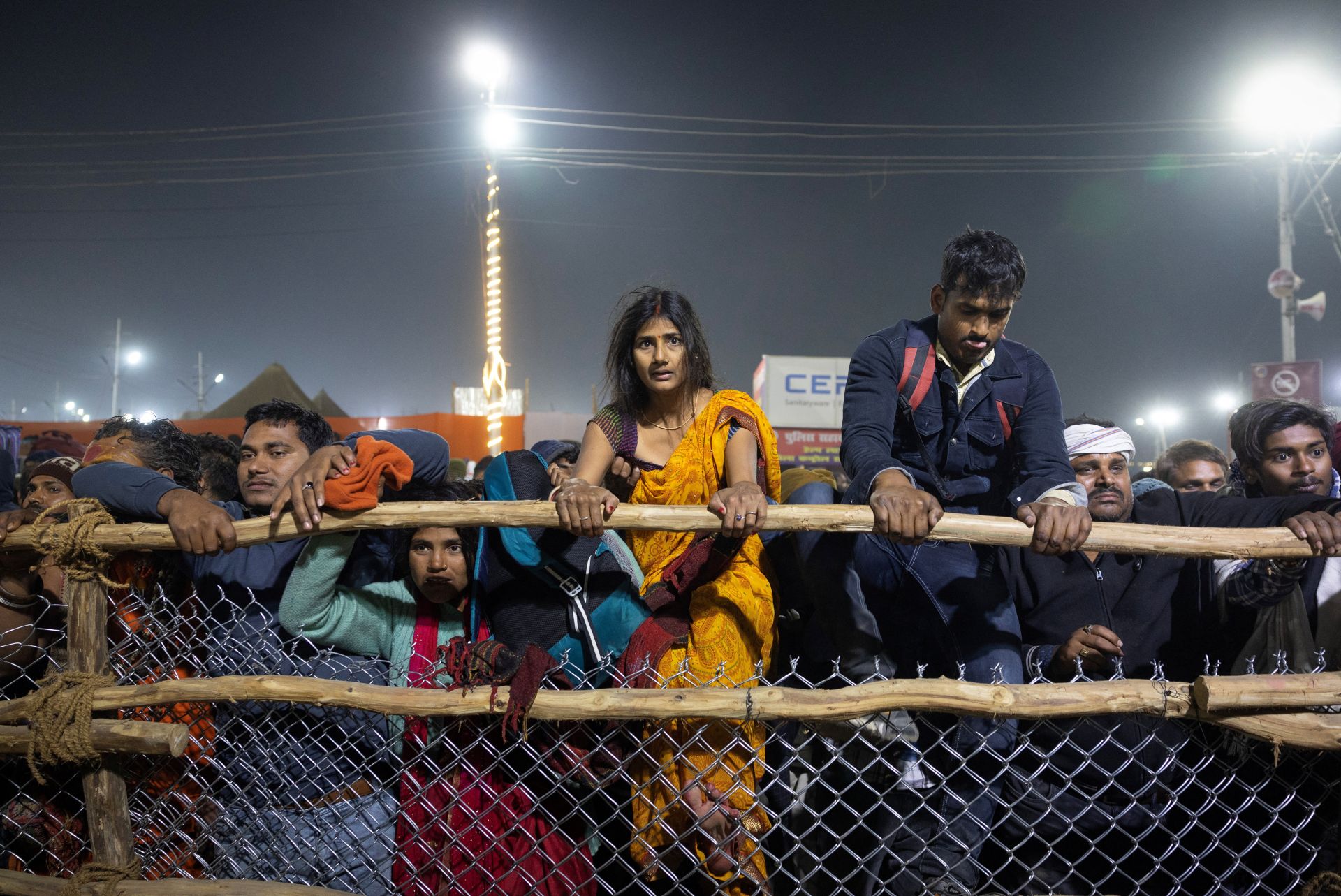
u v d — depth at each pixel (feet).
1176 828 8.15
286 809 7.84
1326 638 8.12
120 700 7.16
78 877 7.24
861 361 9.23
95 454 9.25
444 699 6.88
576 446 12.82
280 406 10.06
